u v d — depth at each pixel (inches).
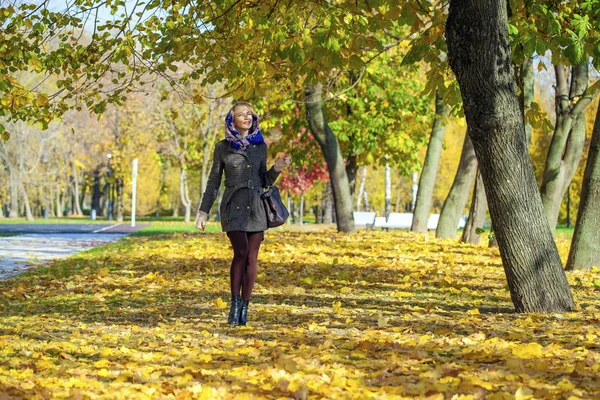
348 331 305.3
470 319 328.2
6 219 2605.8
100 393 196.1
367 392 190.7
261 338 292.8
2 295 467.8
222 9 401.4
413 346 261.3
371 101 1188.5
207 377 216.4
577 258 569.0
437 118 953.5
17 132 2433.6
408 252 724.7
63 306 409.7
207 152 2026.3
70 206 3843.5
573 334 285.3
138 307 396.8
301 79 588.4
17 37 395.9
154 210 3690.9
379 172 3073.3
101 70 420.8
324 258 652.7
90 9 404.5
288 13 380.8
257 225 325.4
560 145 681.0
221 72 413.7
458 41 340.2
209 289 466.3
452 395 188.4
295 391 192.4
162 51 407.2
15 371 222.4
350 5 390.0
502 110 341.7
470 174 946.7
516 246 353.4
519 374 208.8
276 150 1181.1
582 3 390.6
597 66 382.0
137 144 2623.0
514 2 407.2
